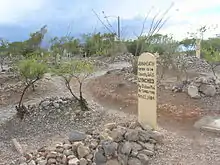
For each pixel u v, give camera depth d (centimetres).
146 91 680
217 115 820
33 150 764
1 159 750
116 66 2267
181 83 1130
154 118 665
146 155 589
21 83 1608
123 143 605
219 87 1033
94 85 1491
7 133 980
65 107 1094
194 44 2308
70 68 1127
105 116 983
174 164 561
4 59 3119
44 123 1011
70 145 668
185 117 818
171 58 1534
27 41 3344
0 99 1404
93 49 3195
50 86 1585
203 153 591
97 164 598
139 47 1975
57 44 2859
